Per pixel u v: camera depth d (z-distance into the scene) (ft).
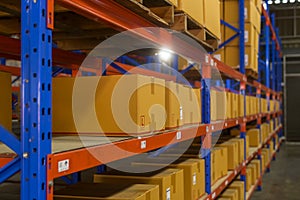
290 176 27.99
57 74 13.92
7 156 4.32
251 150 21.80
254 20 20.38
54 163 4.22
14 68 14.01
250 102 20.47
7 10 6.77
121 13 6.17
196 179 10.18
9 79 6.56
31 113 4.02
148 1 7.60
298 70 50.78
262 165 25.36
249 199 19.44
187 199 9.70
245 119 18.21
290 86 51.01
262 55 44.93
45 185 4.06
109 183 7.89
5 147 5.18
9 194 7.67
